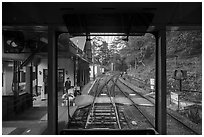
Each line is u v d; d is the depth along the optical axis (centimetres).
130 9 555
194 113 884
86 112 1038
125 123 852
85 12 571
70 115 924
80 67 1948
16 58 1063
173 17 592
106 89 2225
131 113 1044
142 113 1022
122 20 610
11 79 1187
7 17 584
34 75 1558
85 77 2666
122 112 1059
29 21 607
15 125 746
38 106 1125
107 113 1010
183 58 1597
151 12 571
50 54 622
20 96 996
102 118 913
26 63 1164
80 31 686
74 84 1653
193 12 568
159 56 653
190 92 1258
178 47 1669
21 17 588
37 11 558
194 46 1484
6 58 1050
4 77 1174
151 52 2781
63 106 1116
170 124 831
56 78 676
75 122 839
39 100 1355
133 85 2752
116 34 769
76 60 1783
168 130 746
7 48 801
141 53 2952
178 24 616
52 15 580
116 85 2739
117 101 1398
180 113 991
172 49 1728
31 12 564
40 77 1580
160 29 627
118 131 633
